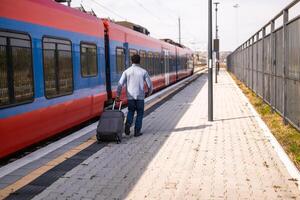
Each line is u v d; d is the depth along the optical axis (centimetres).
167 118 1252
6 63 700
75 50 1053
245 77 2728
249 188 557
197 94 2198
